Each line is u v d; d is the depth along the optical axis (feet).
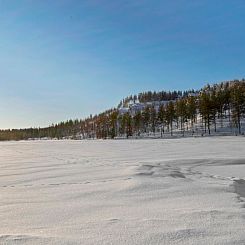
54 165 59.98
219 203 25.09
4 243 15.37
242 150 88.74
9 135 524.52
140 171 45.57
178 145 125.59
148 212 21.99
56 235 16.83
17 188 34.40
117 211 22.57
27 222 20.03
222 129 260.21
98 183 36.58
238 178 40.09
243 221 19.31
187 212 21.77
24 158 80.94
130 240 15.85
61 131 500.33
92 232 17.26
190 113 271.90
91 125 428.97
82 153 96.78
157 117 298.35
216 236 16.44
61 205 25.17
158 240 15.84
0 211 23.24
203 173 45.03
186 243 15.42
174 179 38.60
